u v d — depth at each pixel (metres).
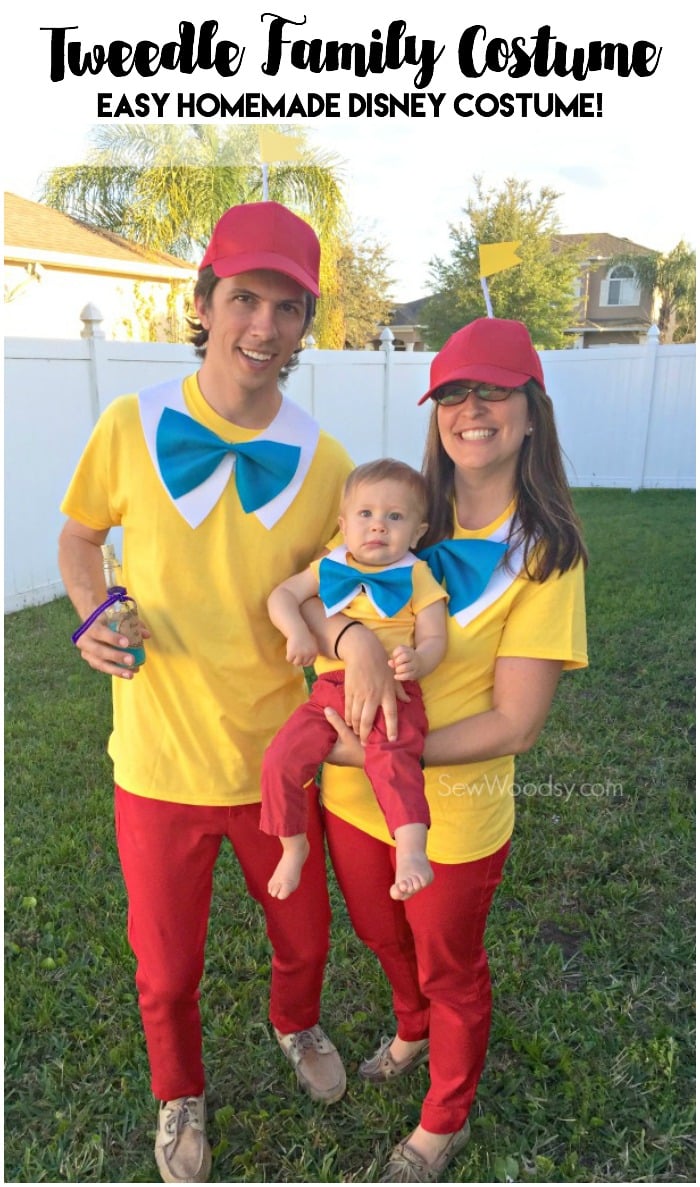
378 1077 2.35
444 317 23.06
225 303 1.78
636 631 5.79
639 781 3.84
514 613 1.80
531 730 1.80
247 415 1.91
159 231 18.75
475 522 1.92
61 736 4.30
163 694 1.90
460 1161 2.10
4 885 3.12
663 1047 2.40
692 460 12.02
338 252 20.27
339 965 2.78
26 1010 2.57
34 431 6.66
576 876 3.19
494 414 1.75
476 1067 1.99
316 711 1.89
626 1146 2.14
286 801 1.82
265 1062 2.40
